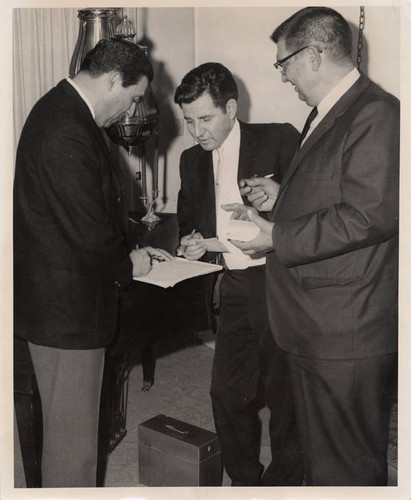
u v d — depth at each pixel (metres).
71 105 1.80
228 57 3.43
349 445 1.85
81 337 1.87
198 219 2.42
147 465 2.35
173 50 3.57
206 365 3.54
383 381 1.83
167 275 2.13
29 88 2.91
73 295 1.85
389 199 1.66
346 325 1.77
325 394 1.83
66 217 1.77
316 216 1.74
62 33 2.94
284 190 1.88
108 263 1.86
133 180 3.69
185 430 2.33
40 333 1.87
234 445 2.30
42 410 1.97
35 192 1.82
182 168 2.47
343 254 1.75
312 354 1.83
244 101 3.41
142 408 3.04
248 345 2.30
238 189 2.32
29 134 1.81
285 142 2.31
